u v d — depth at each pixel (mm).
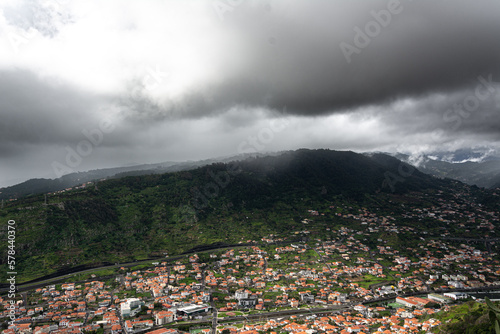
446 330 127375
